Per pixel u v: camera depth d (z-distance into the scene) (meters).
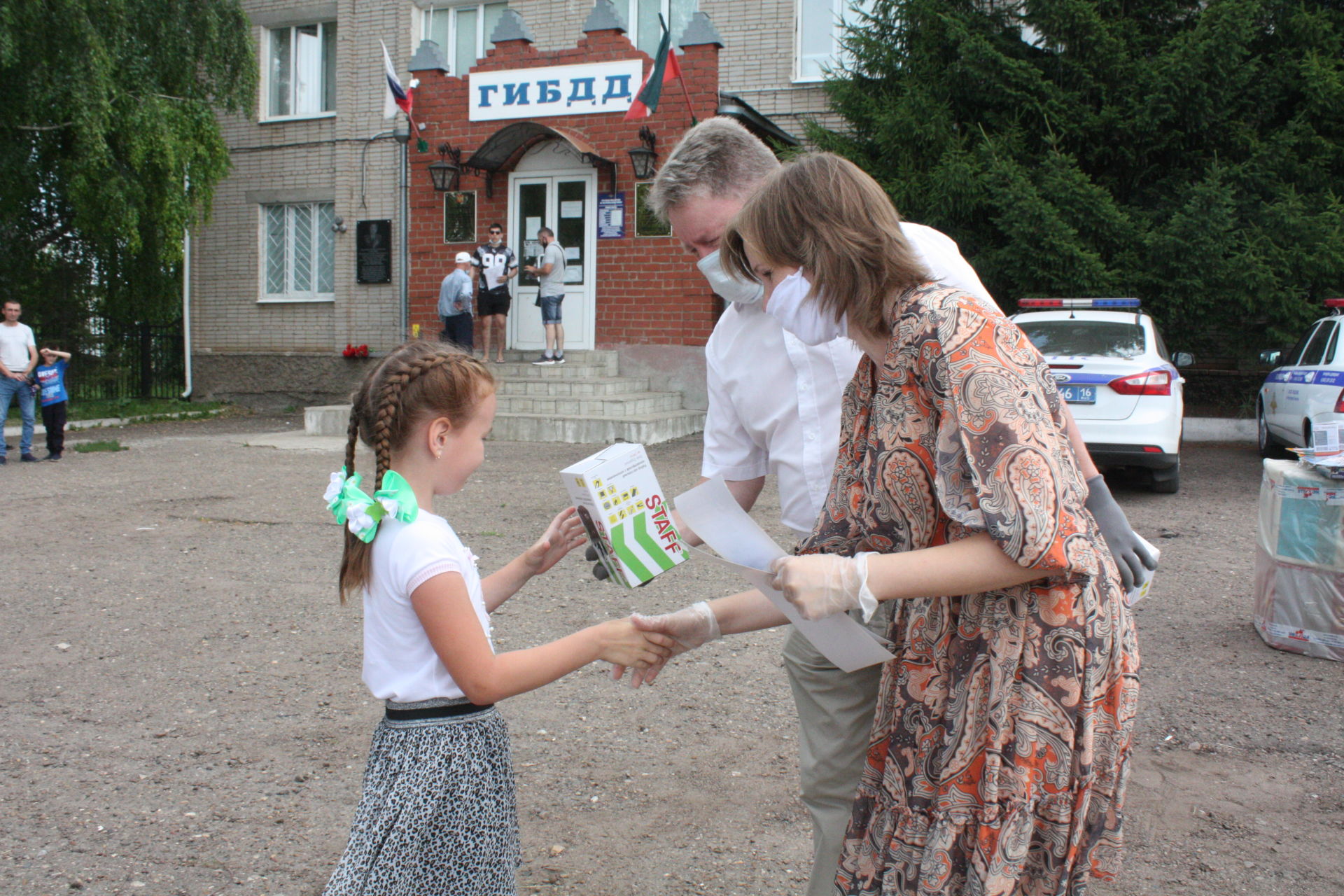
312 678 4.15
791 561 1.46
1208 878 2.66
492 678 1.69
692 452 11.12
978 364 1.41
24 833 2.88
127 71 14.19
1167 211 11.60
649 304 13.87
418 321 15.07
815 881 2.01
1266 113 11.56
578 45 13.81
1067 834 1.47
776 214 1.59
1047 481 1.37
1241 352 12.34
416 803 1.72
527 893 2.59
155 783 3.20
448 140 14.63
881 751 1.66
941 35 12.13
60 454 10.90
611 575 1.95
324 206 17.41
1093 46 11.52
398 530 1.73
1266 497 4.62
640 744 3.52
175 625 4.86
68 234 15.96
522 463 10.23
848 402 1.72
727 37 15.19
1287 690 4.00
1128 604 1.67
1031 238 11.20
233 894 2.58
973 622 1.51
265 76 17.50
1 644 4.56
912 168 12.04
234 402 17.83
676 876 2.68
